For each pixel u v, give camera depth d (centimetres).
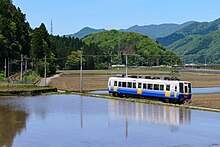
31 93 10638
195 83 14338
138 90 8956
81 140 4512
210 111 6875
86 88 12525
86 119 6066
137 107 7550
